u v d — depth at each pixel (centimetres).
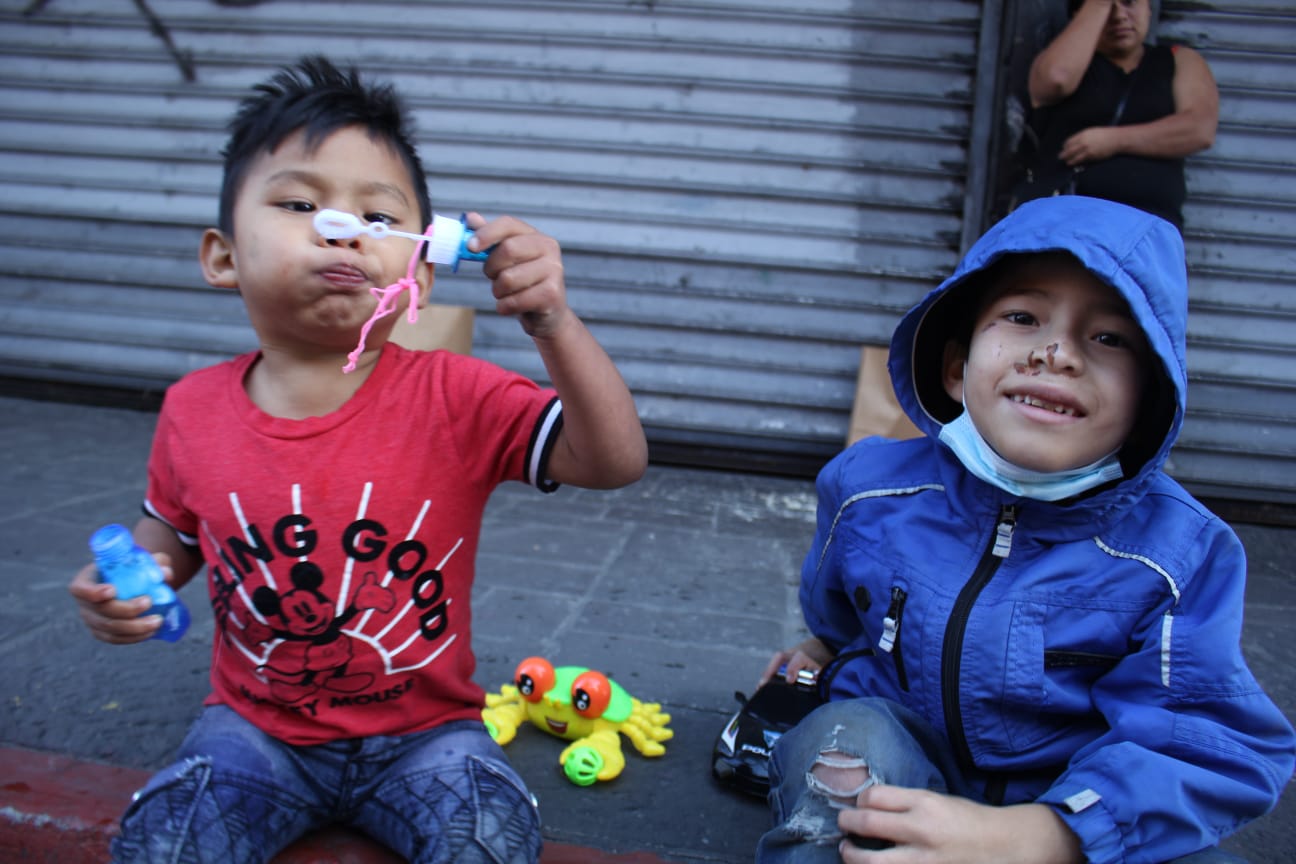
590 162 468
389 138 148
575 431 148
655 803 183
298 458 147
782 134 454
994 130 432
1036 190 396
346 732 149
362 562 147
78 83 501
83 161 507
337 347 149
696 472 471
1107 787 129
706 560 334
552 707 200
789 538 368
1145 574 146
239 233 143
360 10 470
